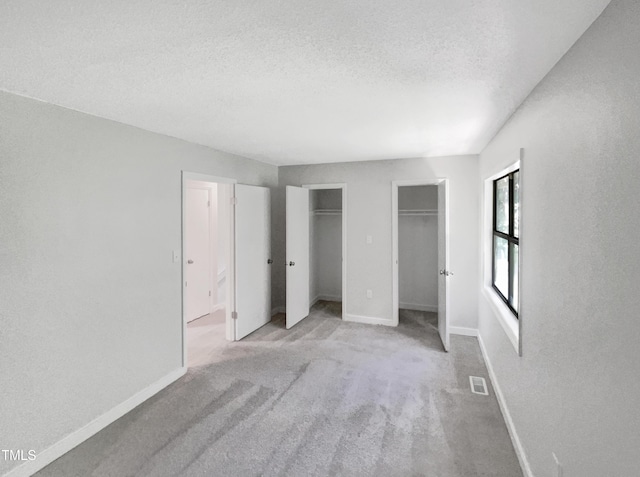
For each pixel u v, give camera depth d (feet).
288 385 9.73
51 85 5.99
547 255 5.54
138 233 8.94
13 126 6.31
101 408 7.92
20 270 6.42
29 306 6.57
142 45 4.61
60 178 7.09
